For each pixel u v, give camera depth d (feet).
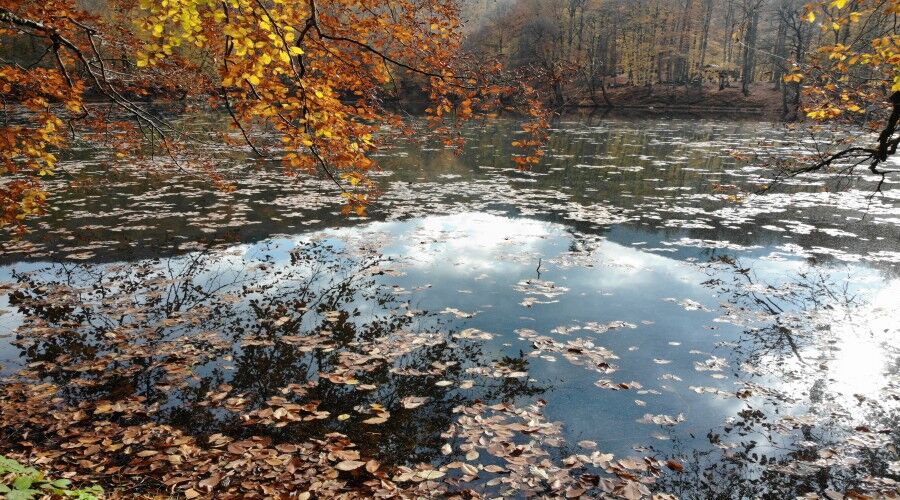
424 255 41.37
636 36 234.58
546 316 30.40
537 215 54.65
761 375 24.23
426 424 20.30
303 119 15.37
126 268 37.65
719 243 45.32
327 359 25.26
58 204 55.93
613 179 76.33
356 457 17.79
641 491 16.61
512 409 21.18
